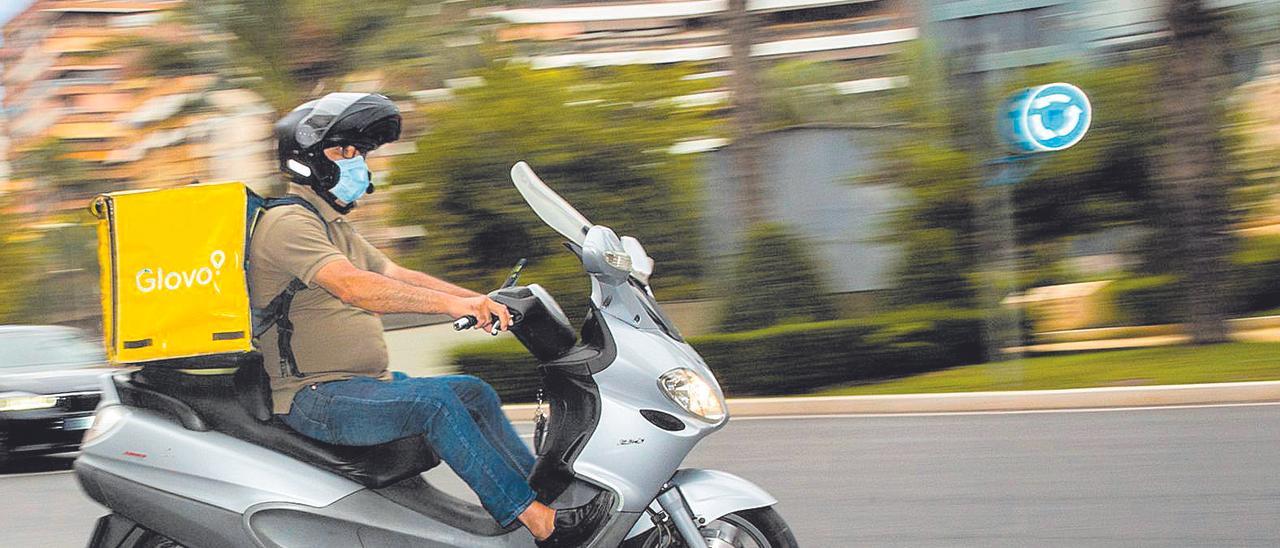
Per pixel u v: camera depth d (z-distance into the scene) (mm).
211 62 18812
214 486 4410
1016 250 17531
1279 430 9109
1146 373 12859
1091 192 17281
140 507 4461
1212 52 15383
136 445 4488
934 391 12992
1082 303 18172
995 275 14891
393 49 18062
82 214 27500
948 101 16734
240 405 4535
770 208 17359
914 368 14703
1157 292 17453
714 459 9398
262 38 17953
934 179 16344
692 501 4445
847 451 9430
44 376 11148
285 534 4395
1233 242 15773
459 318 4363
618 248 4543
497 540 4523
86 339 12836
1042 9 23281
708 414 4543
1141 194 17203
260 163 21500
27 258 28438
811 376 14234
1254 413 10078
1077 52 17938
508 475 4480
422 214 17859
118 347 4301
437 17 18141
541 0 42781
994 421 10633
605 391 4543
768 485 8109
